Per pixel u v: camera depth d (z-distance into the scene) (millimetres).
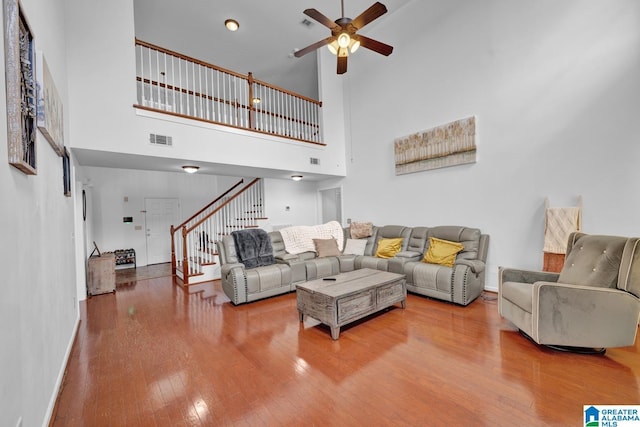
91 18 3309
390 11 5035
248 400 1821
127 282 5184
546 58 3393
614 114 2947
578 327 2191
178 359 2361
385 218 5465
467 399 1761
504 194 3795
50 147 2043
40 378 1566
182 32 5348
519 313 2557
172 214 7582
